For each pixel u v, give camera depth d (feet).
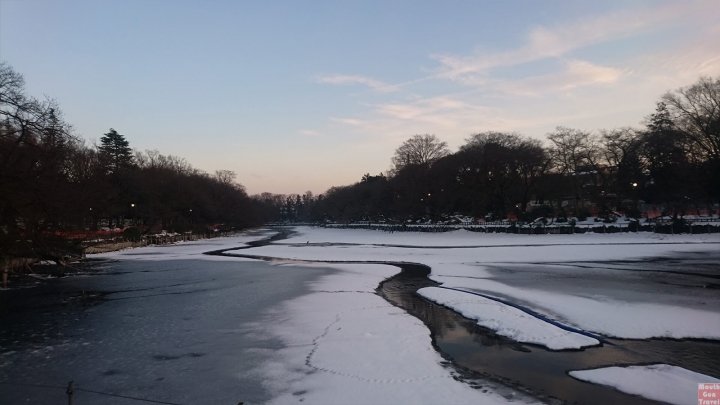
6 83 83.51
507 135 291.99
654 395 33.24
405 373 37.65
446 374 37.50
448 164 279.69
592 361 41.09
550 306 63.16
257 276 102.94
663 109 230.68
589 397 32.91
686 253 138.00
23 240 89.10
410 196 306.14
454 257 141.49
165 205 258.16
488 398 32.63
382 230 328.90
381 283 90.53
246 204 456.45
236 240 293.02
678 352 43.42
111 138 342.03
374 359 41.22
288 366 40.01
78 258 136.56
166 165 311.88
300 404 32.07
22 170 82.53
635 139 229.66
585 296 70.44
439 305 67.26
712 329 50.83
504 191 260.21
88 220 134.31
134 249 202.59
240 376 37.86
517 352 43.96
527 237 207.92
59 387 36.24
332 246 214.69
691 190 197.36
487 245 191.42
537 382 35.83
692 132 201.36
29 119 85.61
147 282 97.14
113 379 37.91
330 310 62.44
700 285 80.33
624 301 66.13
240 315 61.36
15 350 46.78
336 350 44.04
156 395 34.30
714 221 198.39
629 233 191.52
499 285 82.43
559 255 137.90
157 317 61.52
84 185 118.11
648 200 242.58
